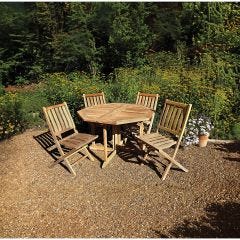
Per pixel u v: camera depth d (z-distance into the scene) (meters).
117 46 12.73
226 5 10.22
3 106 7.85
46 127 7.79
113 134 6.36
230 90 7.59
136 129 7.15
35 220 4.25
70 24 13.93
